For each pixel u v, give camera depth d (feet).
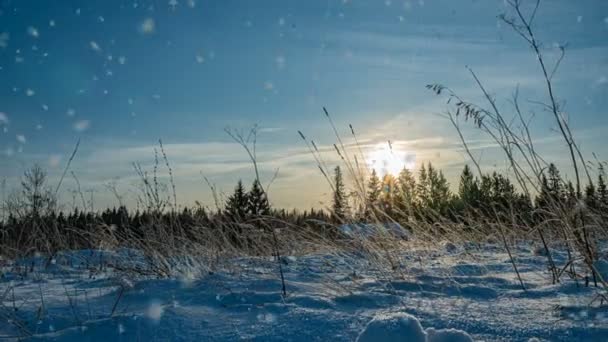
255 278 12.39
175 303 9.73
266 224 15.44
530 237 17.83
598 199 14.20
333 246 15.81
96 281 13.07
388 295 10.09
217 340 7.68
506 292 10.44
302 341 7.55
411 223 17.16
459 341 6.78
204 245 16.16
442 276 12.23
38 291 11.84
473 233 18.94
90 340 7.86
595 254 12.23
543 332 7.58
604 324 7.86
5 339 8.02
